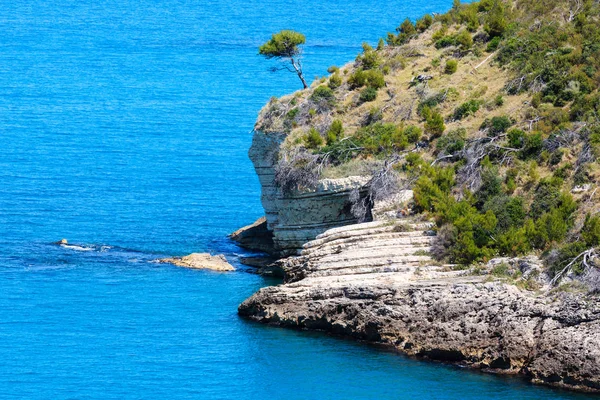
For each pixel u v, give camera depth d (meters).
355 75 194.75
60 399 135.00
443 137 177.00
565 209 154.12
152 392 136.88
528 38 195.12
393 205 166.00
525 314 135.62
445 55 199.00
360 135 180.88
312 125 186.50
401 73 197.75
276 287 154.50
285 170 175.88
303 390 135.75
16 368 143.00
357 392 134.12
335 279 151.50
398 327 142.25
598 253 142.25
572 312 133.50
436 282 144.38
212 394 135.88
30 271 177.50
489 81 189.00
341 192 172.38
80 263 182.38
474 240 152.62
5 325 155.50
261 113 191.62
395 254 152.88
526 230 151.00
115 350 147.88
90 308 161.50
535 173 163.12
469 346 137.00
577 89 177.88
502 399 129.62
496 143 171.75
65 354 146.88
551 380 131.75
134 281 172.75
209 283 172.12
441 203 159.62
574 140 167.12
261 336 149.38
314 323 149.50
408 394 132.62
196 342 148.88
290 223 177.25
